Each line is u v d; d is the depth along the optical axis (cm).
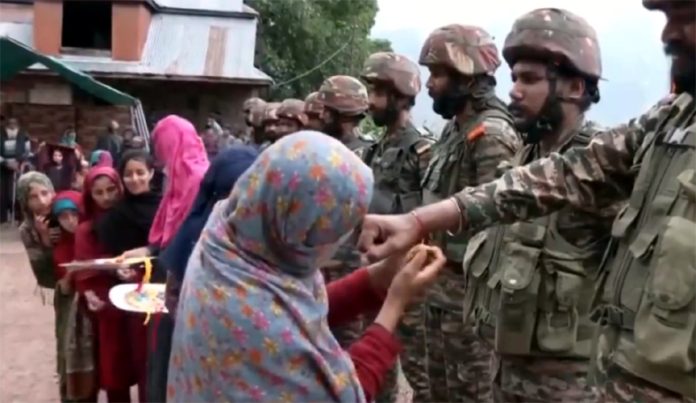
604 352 229
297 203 176
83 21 2255
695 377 206
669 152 221
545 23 294
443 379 402
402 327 436
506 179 251
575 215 289
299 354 179
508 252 299
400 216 241
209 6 2327
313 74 2955
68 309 495
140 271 454
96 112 1955
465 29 388
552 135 303
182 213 425
